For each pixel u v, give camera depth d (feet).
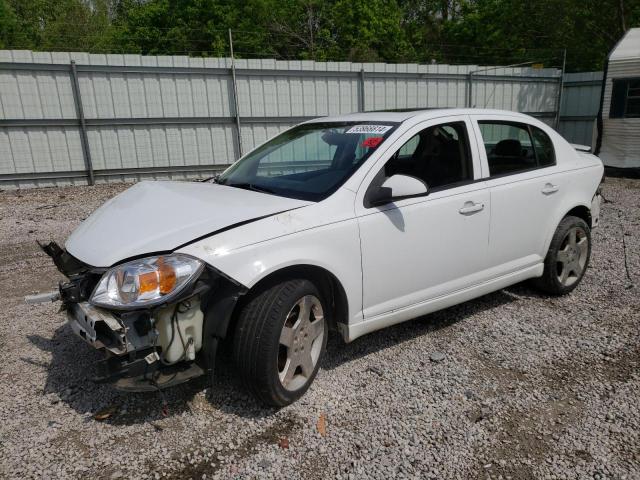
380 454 8.95
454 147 12.91
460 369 11.68
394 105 52.80
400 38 116.88
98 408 10.32
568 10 84.48
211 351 9.26
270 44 107.45
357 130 12.57
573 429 9.59
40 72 40.22
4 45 115.96
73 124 41.96
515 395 10.66
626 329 13.67
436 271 12.24
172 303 8.57
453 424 9.74
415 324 14.07
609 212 29.78
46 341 13.24
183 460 8.82
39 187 41.98
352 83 50.62
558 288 15.56
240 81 46.68
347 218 10.56
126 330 8.59
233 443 9.24
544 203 14.53
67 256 10.20
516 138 14.38
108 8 145.07
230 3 107.65
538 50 89.86
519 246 14.14
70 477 8.45
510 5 96.63
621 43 46.24
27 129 40.78
